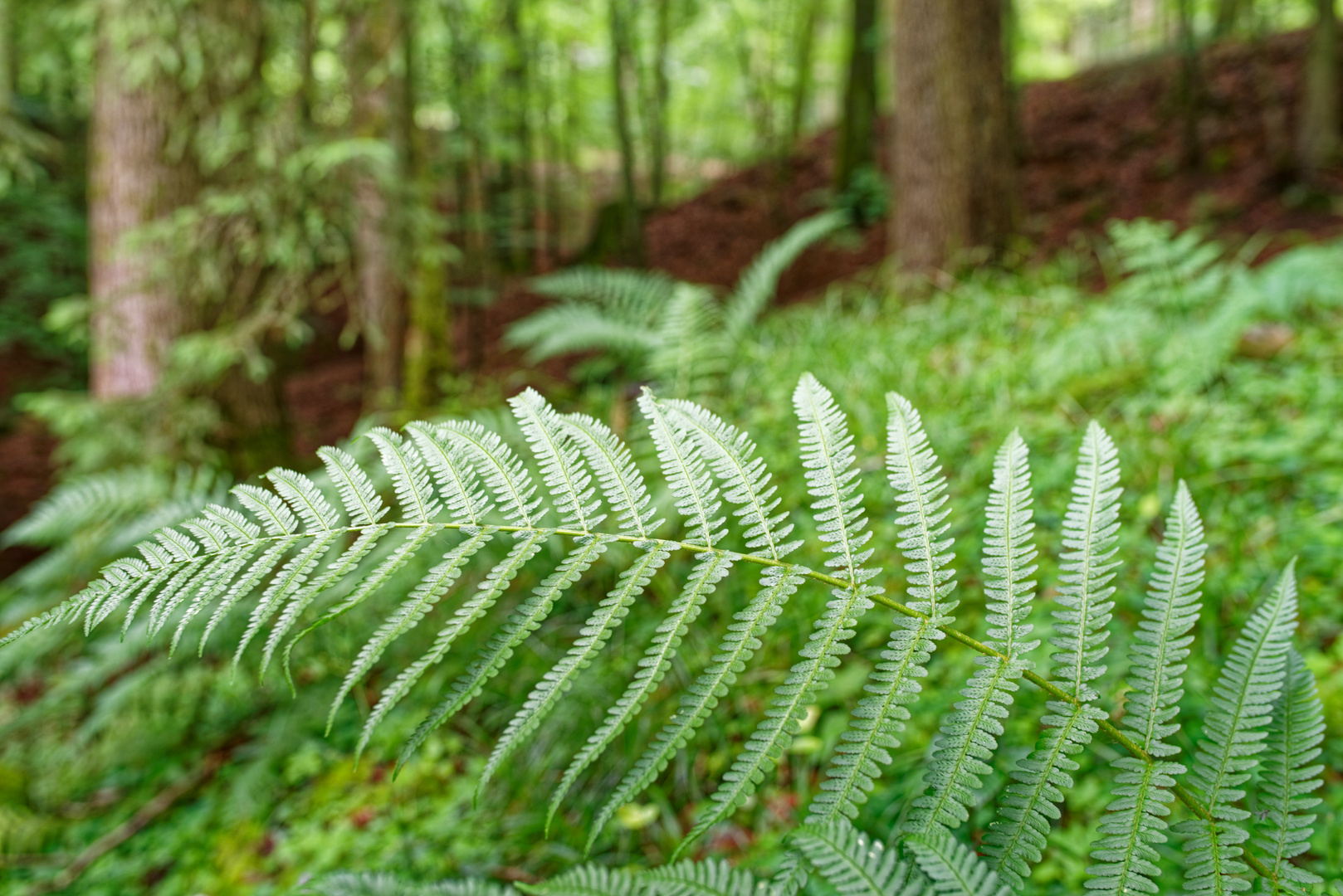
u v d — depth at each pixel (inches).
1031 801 34.5
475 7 386.3
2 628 149.5
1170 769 35.1
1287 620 37.5
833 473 40.8
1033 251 297.0
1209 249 165.9
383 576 39.2
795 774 92.7
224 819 112.3
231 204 178.7
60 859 118.9
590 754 35.0
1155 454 128.8
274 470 43.9
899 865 32.9
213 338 183.3
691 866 36.8
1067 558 38.3
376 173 199.6
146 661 141.2
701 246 550.3
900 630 38.0
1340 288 145.1
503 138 457.4
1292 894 33.1
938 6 252.8
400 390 297.6
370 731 34.8
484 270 438.9
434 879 94.3
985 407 155.6
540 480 111.3
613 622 37.8
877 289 316.5
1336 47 306.0
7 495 334.6
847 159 507.2
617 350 216.1
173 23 179.5
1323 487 114.9
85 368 475.5
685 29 571.2
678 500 41.6
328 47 239.0
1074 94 490.0
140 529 111.1
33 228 483.8
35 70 260.7
